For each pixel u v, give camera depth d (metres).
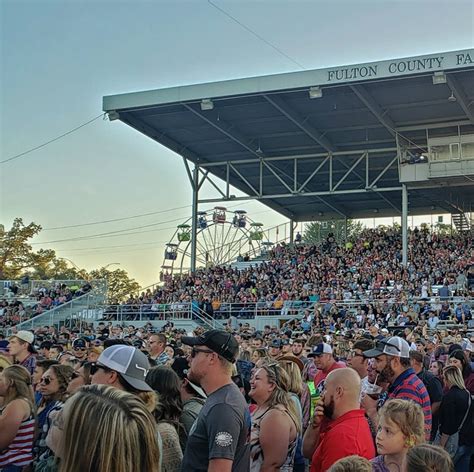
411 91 30.33
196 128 36.06
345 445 5.12
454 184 35.41
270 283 37.91
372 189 36.12
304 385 7.89
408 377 6.56
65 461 2.61
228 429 4.37
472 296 30.31
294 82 29.45
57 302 35.47
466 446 8.30
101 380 4.27
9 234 57.16
